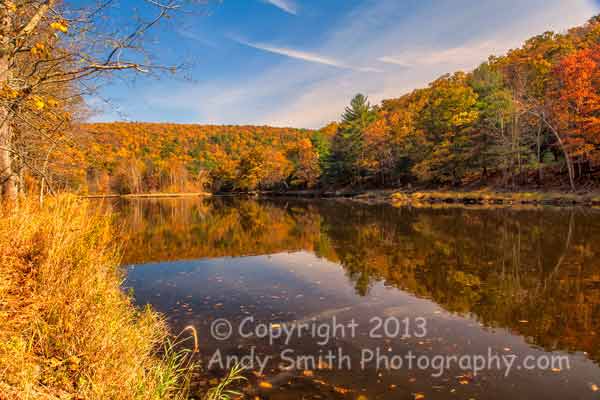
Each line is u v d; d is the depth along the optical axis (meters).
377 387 4.07
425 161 42.66
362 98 63.91
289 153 85.88
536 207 25.78
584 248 11.47
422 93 78.19
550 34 62.38
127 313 5.18
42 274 4.23
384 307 6.85
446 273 9.21
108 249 6.36
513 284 8.06
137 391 3.18
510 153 33.91
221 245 14.73
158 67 4.93
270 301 7.30
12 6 3.97
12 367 2.78
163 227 21.28
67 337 3.50
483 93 39.22
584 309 6.45
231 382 4.18
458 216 22.12
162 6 4.55
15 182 5.93
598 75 28.78
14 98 4.42
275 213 30.69
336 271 9.85
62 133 5.52
